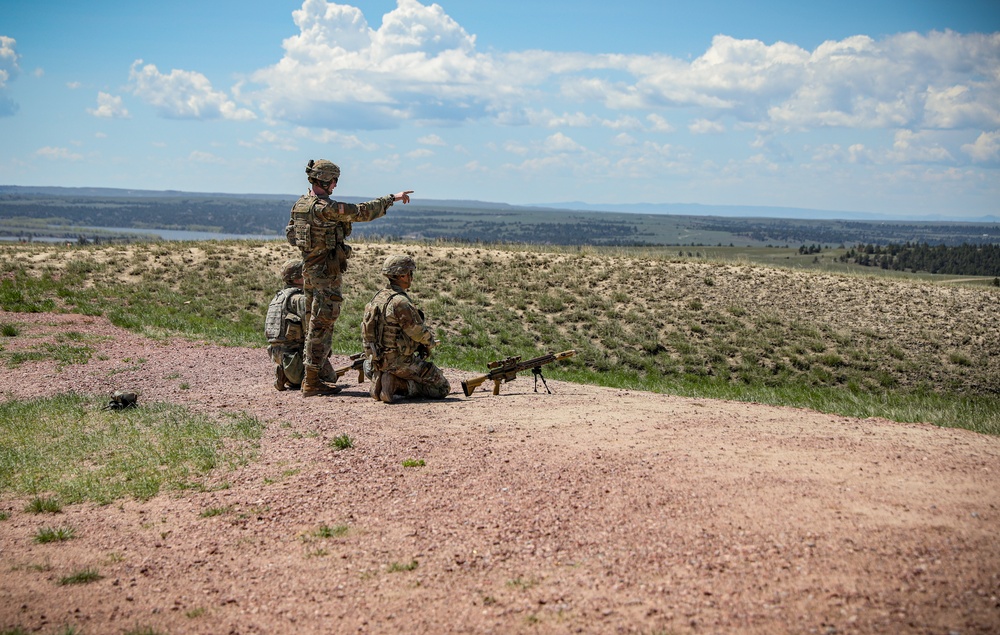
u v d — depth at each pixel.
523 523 5.12
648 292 23.31
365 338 9.35
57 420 8.57
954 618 3.54
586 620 3.88
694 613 3.82
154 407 9.09
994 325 21.11
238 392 10.21
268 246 27.98
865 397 16.84
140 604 4.41
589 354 19.20
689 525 4.85
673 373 18.55
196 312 20.34
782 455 6.27
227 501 5.98
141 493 6.19
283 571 4.75
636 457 6.36
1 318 17.20
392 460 6.67
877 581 3.93
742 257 29.25
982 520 4.60
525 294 22.88
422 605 4.21
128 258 25.14
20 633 4.07
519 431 7.48
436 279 23.98
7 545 5.25
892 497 5.07
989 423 9.11
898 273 83.56
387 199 9.71
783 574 4.10
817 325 21.11
